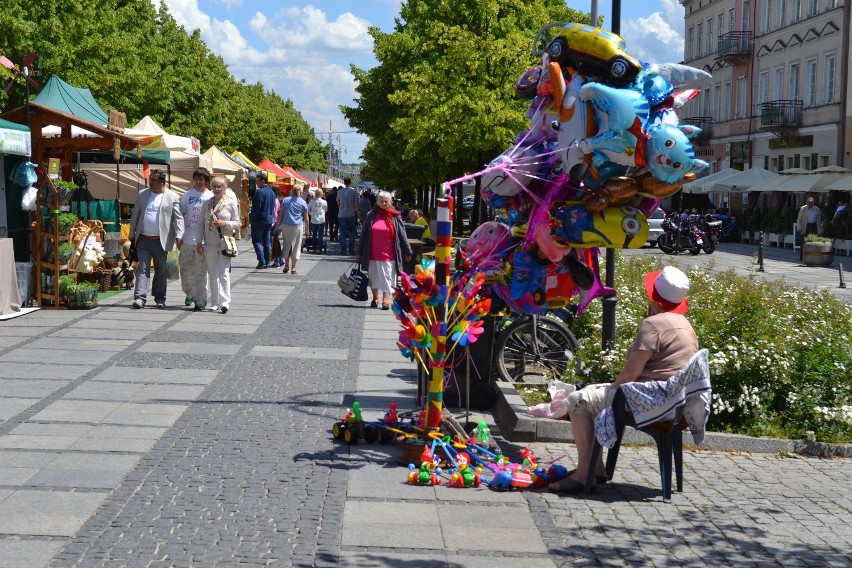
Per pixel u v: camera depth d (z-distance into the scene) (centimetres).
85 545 560
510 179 808
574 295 853
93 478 684
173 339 1273
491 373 965
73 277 1531
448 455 733
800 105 5128
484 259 836
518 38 3072
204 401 930
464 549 581
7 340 1222
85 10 2981
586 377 935
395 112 4394
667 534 623
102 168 2580
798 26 5169
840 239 3838
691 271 1229
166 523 600
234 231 1547
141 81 3203
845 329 1002
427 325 764
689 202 5819
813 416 880
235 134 6231
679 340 689
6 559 536
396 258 1684
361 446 797
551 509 664
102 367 1072
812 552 599
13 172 1455
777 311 1021
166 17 4894
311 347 1260
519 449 815
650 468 776
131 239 1555
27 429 810
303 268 2481
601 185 776
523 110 3109
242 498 654
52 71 2833
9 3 2803
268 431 831
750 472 779
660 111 763
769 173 4750
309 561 550
